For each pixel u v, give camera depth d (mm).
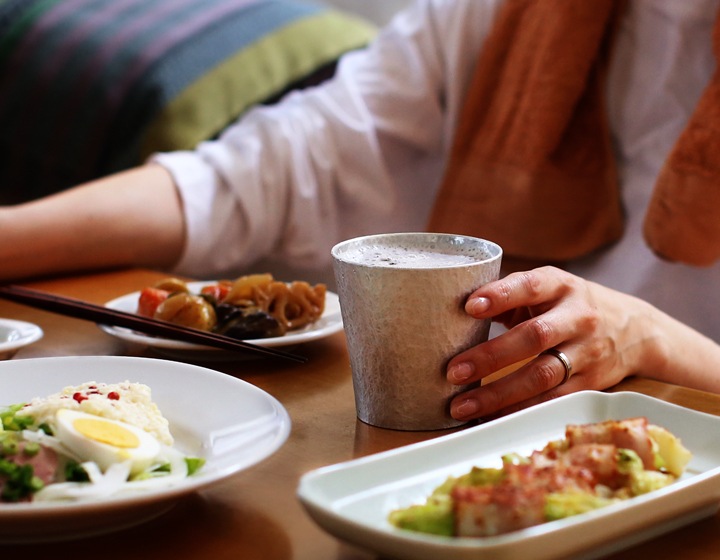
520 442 705
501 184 1428
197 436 717
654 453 656
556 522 583
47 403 698
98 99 2076
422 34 1564
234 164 1400
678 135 1351
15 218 1112
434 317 739
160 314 923
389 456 651
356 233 1608
